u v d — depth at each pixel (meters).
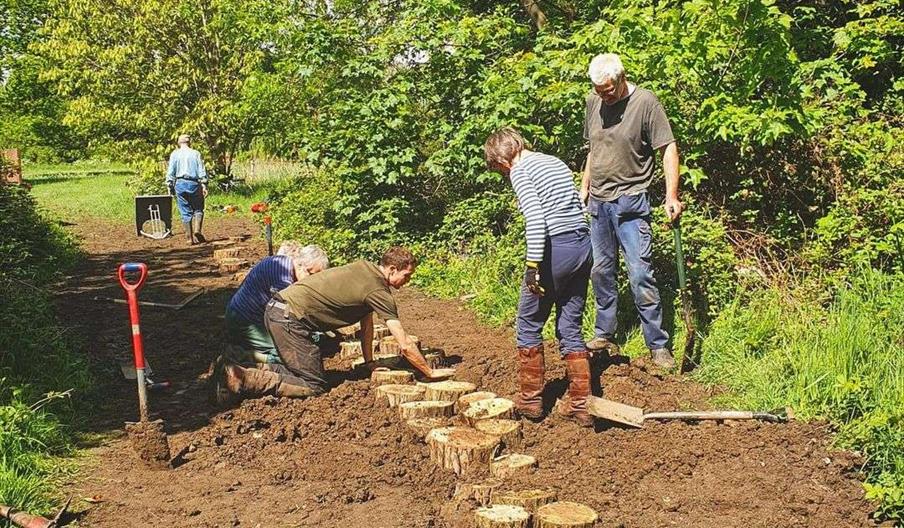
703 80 8.27
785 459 5.09
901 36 9.88
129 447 5.70
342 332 7.84
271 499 4.82
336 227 12.83
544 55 10.57
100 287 11.21
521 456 5.15
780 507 4.61
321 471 5.16
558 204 5.51
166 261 13.41
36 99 41.97
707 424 5.53
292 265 6.65
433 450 5.17
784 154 8.28
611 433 5.49
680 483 4.91
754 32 7.69
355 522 4.49
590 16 12.80
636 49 8.37
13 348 6.88
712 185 8.49
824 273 7.32
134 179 25.64
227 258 12.58
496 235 11.09
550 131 10.70
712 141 8.25
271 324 6.24
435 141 12.23
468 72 11.95
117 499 4.86
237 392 6.25
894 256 7.43
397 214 11.80
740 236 8.10
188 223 15.28
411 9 12.65
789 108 7.64
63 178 32.22
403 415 5.77
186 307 10.02
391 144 11.82
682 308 7.08
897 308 6.48
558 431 5.59
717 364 6.50
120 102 23.39
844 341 6.00
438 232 11.55
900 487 4.59
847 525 4.45
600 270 6.75
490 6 14.79
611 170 6.52
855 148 7.99
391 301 6.35
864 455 5.09
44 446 5.46
